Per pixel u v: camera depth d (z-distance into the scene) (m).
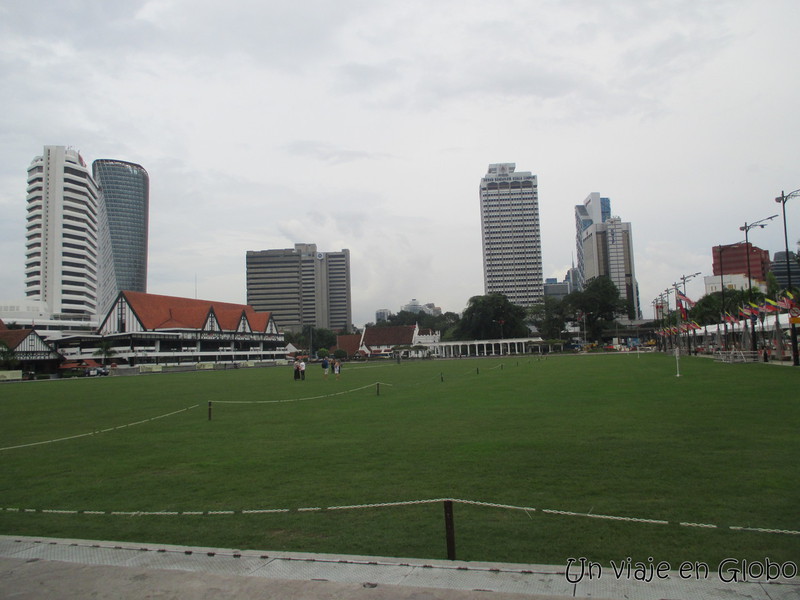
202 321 102.50
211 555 6.11
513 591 4.99
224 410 22.30
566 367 47.84
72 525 7.80
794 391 21.19
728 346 58.41
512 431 14.39
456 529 7.15
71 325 113.50
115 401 28.23
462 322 128.00
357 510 8.13
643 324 159.25
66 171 119.69
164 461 12.30
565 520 7.38
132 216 199.62
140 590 5.18
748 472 9.38
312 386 35.09
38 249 117.06
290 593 5.02
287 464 11.45
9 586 5.32
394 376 44.28
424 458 11.48
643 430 13.71
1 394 36.75
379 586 5.12
